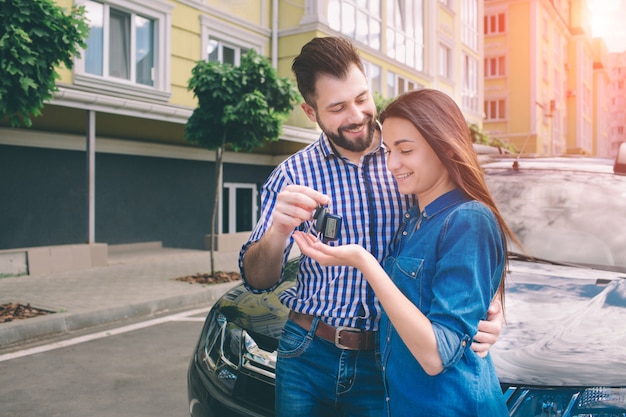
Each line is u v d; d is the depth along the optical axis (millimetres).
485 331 1315
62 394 3836
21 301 6516
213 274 8414
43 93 5801
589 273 2326
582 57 50688
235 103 8055
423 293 1273
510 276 2270
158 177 13031
